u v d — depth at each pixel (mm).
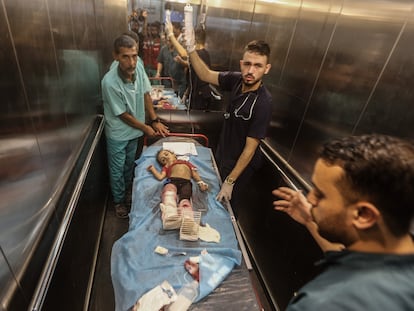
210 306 1056
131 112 2000
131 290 1076
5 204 704
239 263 1264
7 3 755
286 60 1842
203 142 2586
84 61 1740
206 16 2736
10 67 757
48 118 1042
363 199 438
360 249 469
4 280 690
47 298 918
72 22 1467
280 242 1685
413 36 883
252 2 2357
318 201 520
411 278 392
